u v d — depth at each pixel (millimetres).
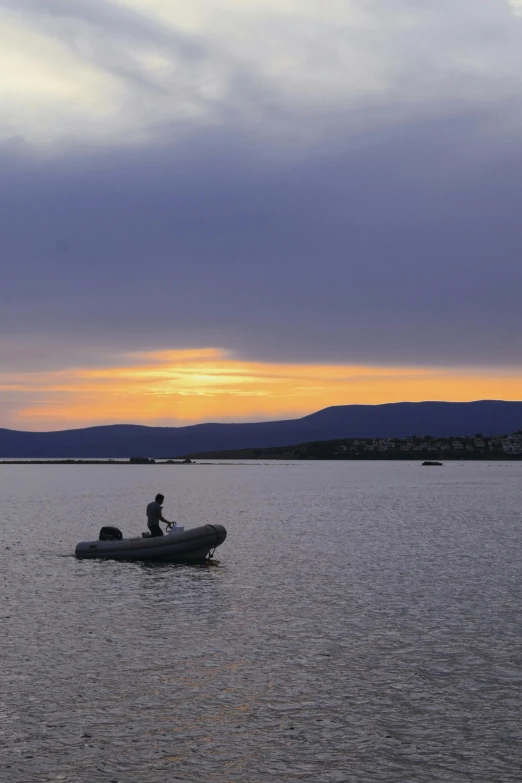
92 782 12250
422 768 12789
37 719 14703
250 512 67250
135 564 34156
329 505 76250
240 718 14820
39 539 45312
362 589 27578
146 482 151875
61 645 19781
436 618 22750
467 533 47375
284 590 27484
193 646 19688
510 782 12305
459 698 15875
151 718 14789
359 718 14836
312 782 12312
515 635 20672
